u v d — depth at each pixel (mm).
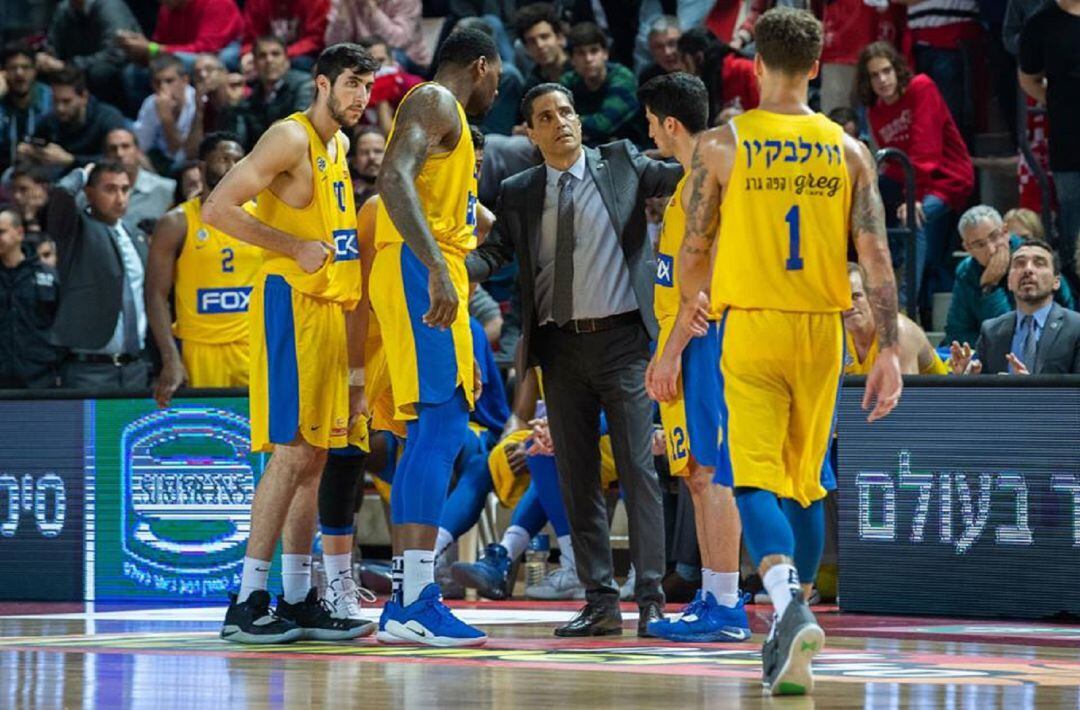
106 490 22562
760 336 12000
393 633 15289
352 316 16344
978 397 19516
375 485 24562
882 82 29703
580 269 16625
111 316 26266
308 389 15617
